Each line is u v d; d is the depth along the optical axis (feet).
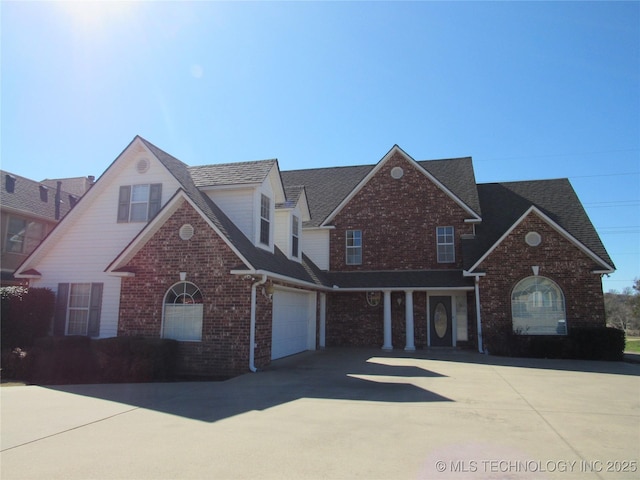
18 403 28.89
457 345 67.10
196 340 43.01
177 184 49.60
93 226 51.49
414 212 71.77
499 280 59.62
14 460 17.94
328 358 53.47
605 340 53.98
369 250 72.33
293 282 49.98
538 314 58.59
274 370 43.16
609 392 32.99
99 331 49.11
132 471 16.74
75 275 50.93
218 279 43.06
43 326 49.08
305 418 24.58
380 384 35.68
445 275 67.21
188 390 33.12
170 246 44.88
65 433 21.76
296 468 17.04
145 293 44.83
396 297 70.08
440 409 27.02
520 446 19.94
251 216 49.01
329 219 74.18
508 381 37.68
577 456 18.71
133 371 38.86
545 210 70.85
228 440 20.52
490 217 72.74
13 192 75.72
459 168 80.53
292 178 89.71
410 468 17.12
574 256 58.08
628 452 19.29
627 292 230.89
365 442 20.29
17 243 73.31
